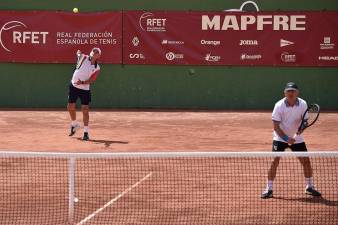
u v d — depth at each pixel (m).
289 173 26.08
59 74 52.28
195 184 24.39
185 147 33.66
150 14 51.25
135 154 20.19
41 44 51.59
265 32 51.19
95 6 51.81
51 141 35.31
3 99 52.53
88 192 23.20
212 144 34.78
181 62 51.53
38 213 20.69
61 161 28.42
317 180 25.20
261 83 52.09
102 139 36.16
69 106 36.59
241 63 51.44
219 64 51.47
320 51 51.19
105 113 49.06
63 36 51.53
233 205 21.64
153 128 41.06
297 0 51.59
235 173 26.20
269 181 22.77
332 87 51.91
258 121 45.00
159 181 24.88
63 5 51.91
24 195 22.86
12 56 51.72
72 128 37.28
